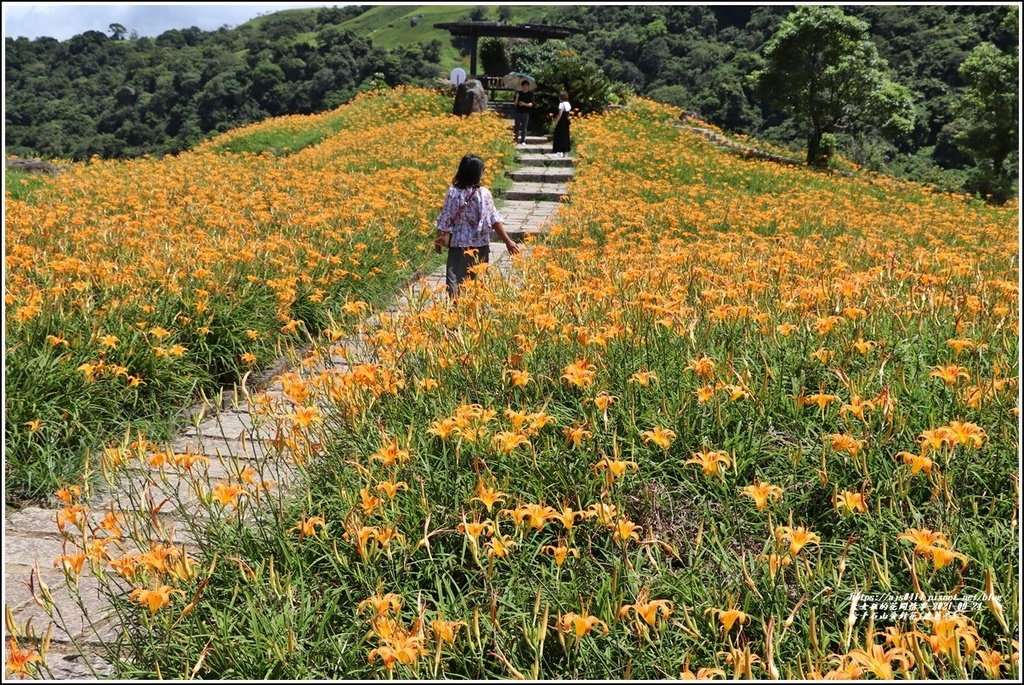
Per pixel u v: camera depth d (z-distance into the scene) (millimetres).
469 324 4125
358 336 4480
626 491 3074
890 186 19391
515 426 2879
